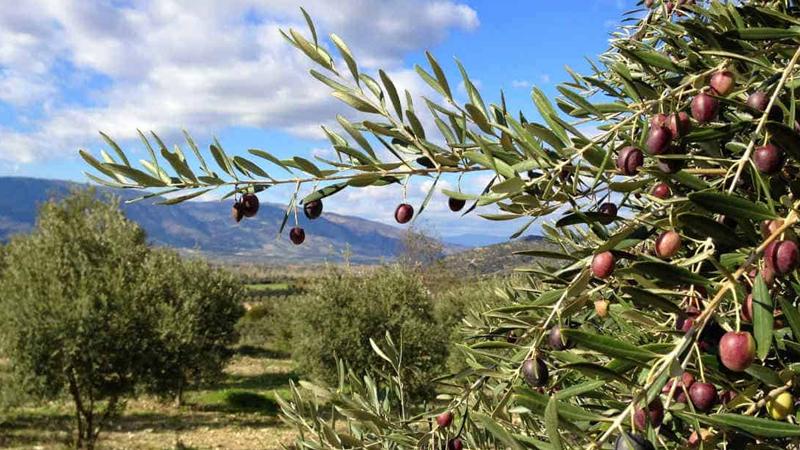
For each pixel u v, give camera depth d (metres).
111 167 1.41
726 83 1.14
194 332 13.37
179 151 1.46
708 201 0.91
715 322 1.11
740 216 0.91
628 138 1.20
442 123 1.38
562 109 1.58
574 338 0.92
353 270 17.12
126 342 11.77
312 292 16.23
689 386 1.10
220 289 18.31
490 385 2.04
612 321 1.82
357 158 1.45
